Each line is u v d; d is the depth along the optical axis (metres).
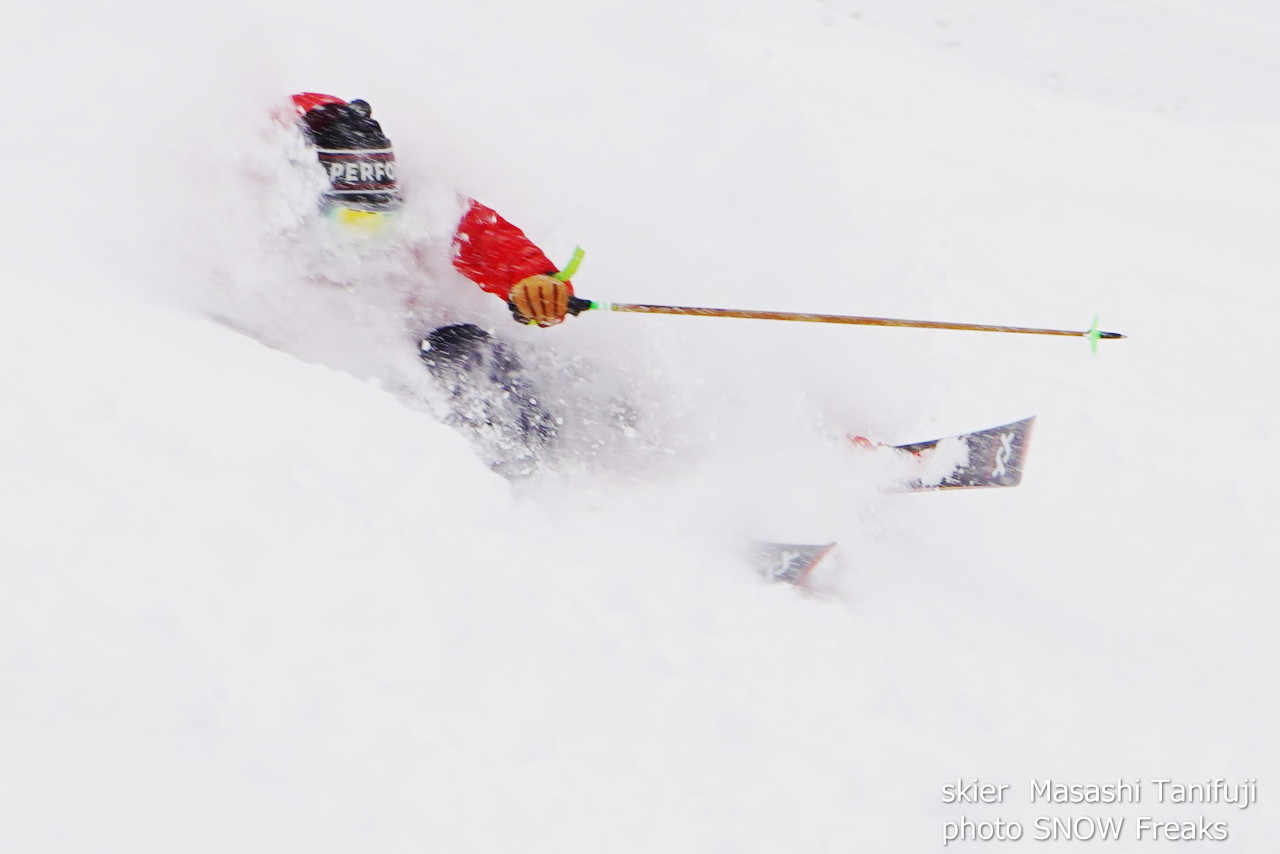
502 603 10.63
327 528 10.73
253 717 8.71
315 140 14.95
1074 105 42.22
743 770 9.95
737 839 9.16
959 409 19.56
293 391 12.70
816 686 11.70
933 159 32.56
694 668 11.26
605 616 11.50
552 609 11.05
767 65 38.44
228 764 8.11
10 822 7.05
